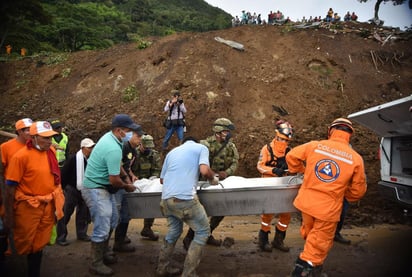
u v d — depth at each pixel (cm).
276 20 2047
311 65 1259
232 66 1248
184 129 980
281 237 552
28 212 403
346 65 1277
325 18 1795
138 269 487
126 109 1132
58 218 425
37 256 421
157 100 1130
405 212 631
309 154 429
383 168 603
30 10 2358
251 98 1127
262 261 516
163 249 454
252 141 967
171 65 1263
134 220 754
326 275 455
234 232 662
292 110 1091
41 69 1509
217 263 508
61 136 729
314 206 404
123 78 1284
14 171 396
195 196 437
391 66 1301
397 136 573
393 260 515
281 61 1273
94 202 456
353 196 417
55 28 2861
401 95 1185
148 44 1440
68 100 1277
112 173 442
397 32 1463
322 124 1031
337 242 590
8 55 2106
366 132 977
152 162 602
